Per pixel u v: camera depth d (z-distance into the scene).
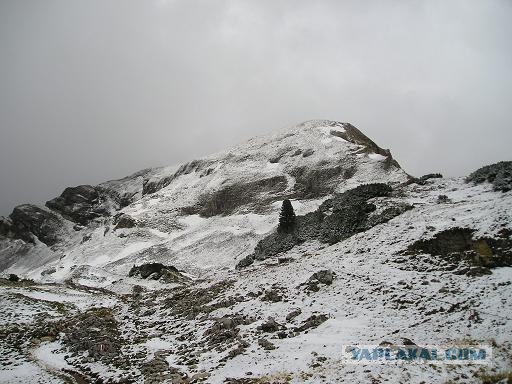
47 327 35.59
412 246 35.25
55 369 27.09
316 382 19.55
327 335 25.33
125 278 67.88
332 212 62.84
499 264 29.69
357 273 34.25
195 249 103.88
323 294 32.19
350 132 163.12
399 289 29.56
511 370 17.84
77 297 49.12
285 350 24.08
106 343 29.75
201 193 147.75
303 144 153.38
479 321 22.94
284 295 33.75
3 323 36.62
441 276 30.06
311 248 54.50
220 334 28.19
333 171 125.56
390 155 131.25
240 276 47.34
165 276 63.28
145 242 123.62
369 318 26.72
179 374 23.44
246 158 162.12
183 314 36.03
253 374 21.53
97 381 24.27
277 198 126.25
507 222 32.62
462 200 47.84
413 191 60.88
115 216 160.12
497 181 48.66
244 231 107.19
